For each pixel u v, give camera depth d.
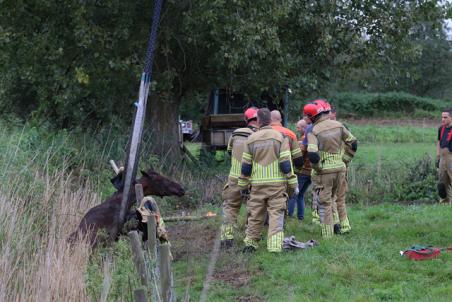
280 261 8.50
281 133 9.16
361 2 17.00
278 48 15.23
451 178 13.01
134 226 7.96
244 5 14.88
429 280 7.50
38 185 9.30
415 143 36.09
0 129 12.91
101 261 7.19
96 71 15.21
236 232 10.45
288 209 11.48
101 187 12.09
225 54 14.75
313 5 16.59
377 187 14.83
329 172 9.73
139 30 15.38
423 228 10.15
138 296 4.83
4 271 6.56
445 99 66.69
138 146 7.97
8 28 15.01
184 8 15.24
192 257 8.95
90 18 14.90
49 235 7.69
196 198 14.03
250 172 9.09
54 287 6.18
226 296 7.32
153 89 14.91
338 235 9.84
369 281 7.58
